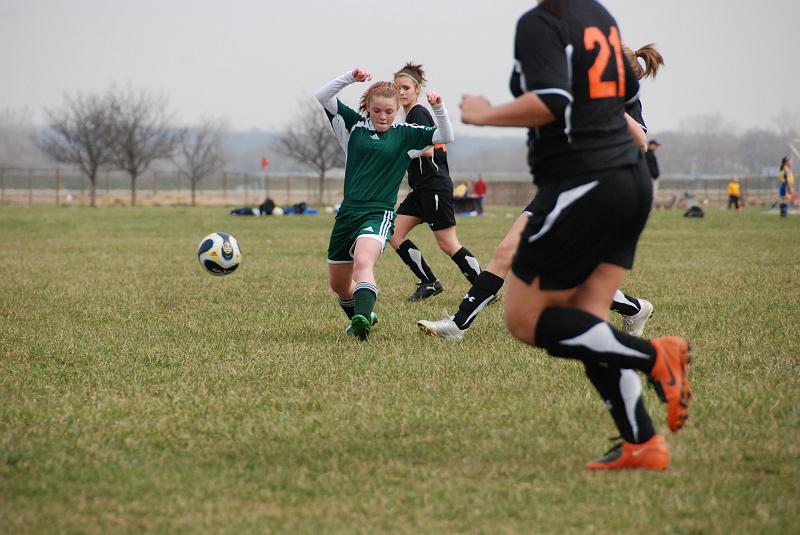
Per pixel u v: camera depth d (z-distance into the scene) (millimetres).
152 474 13750
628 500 12445
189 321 28297
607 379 13641
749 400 17719
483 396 18484
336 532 11422
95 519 11875
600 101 13141
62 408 17609
